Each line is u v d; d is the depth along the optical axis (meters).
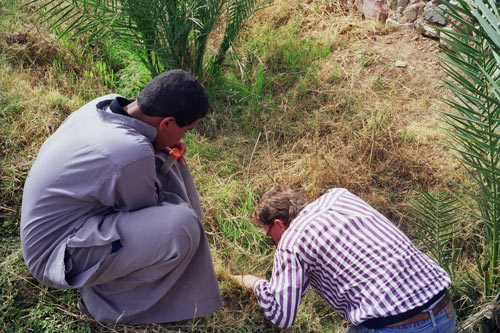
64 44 3.86
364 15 4.54
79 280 1.92
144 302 2.15
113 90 3.74
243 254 2.75
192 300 2.26
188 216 2.01
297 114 3.61
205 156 3.31
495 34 1.77
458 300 2.60
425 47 4.14
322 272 1.95
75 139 1.89
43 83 3.54
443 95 3.74
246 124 3.58
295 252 1.94
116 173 1.83
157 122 1.92
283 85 3.91
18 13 4.07
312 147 3.41
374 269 1.87
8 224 2.62
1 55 3.57
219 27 4.27
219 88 3.78
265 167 3.30
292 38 4.28
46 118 3.14
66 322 2.27
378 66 4.01
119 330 2.26
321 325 2.50
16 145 2.95
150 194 2.01
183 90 1.86
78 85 3.63
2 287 2.36
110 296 2.17
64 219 1.94
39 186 1.91
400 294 1.84
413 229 2.98
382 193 3.16
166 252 1.96
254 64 4.05
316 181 3.15
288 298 1.96
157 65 3.55
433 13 4.06
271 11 4.63
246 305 2.50
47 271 1.95
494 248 2.52
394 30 4.33
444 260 2.66
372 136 3.37
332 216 1.96
